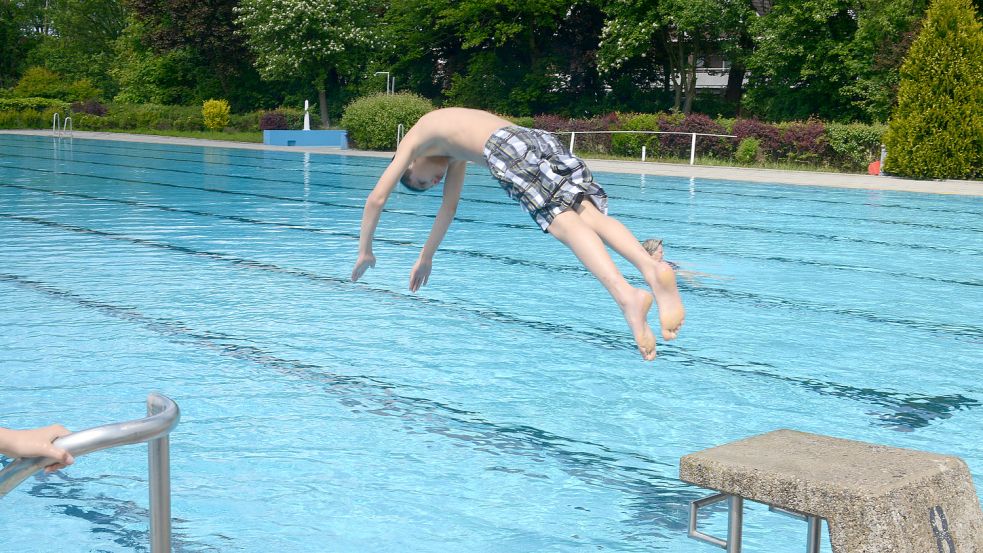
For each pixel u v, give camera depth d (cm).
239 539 362
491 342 674
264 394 545
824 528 382
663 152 2806
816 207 1633
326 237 1192
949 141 2108
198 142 3581
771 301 844
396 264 994
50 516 378
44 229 1218
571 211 290
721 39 3669
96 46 6438
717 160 2697
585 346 669
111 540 357
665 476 435
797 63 3253
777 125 2561
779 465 239
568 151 303
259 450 457
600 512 394
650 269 274
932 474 235
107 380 564
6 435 170
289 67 4272
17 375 570
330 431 486
